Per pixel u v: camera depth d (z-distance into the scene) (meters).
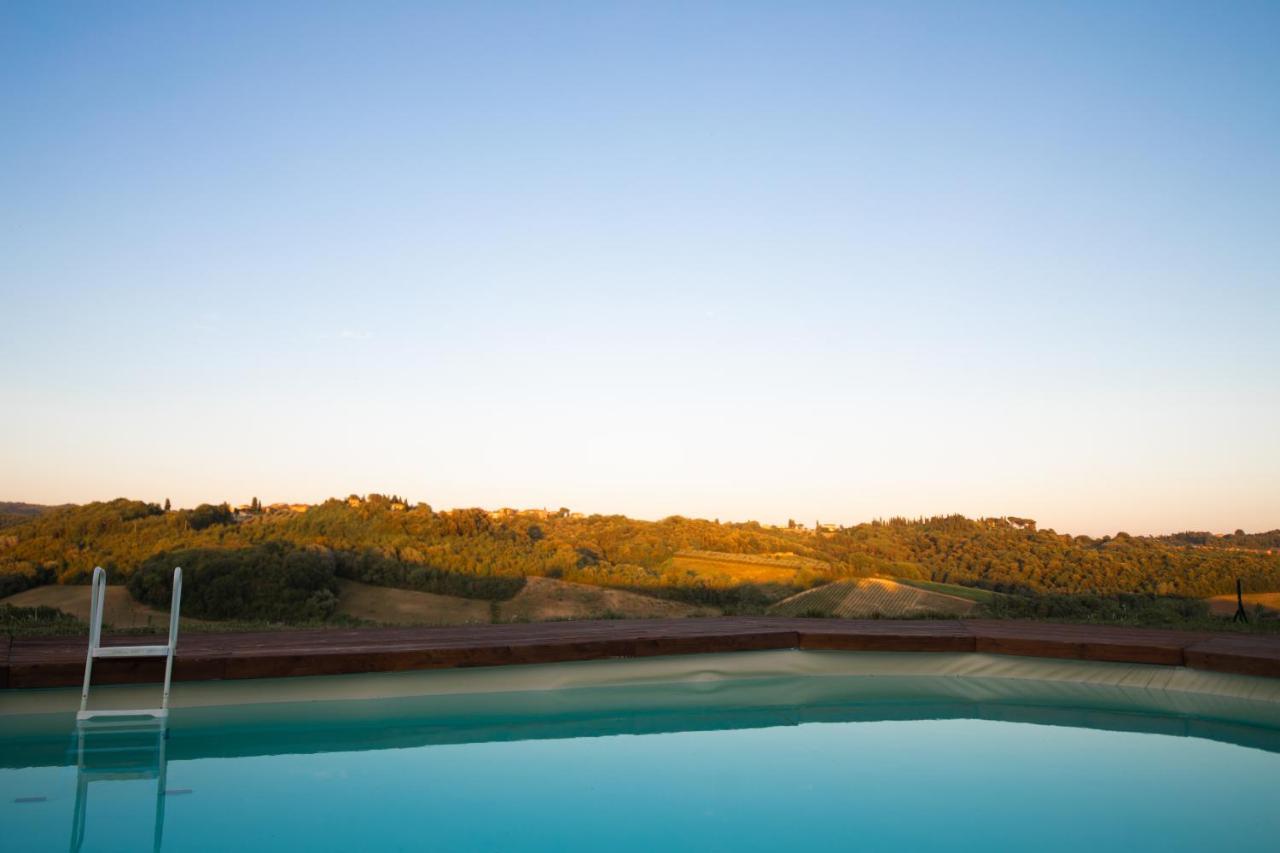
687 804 3.79
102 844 3.19
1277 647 5.99
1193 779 4.17
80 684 4.88
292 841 3.28
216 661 5.05
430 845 3.28
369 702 5.36
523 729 5.09
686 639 6.18
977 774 4.25
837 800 3.86
